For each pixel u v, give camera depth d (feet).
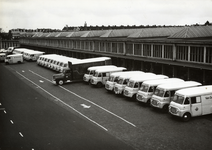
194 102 82.23
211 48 118.73
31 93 128.98
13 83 156.25
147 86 99.66
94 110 97.30
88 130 76.38
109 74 140.26
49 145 65.82
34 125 81.25
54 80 149.48
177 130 74.69
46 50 353.72
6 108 101.65
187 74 127.65
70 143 67.00
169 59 146.10
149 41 160.56
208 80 116.37
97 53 212.23
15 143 67.26
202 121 81.82
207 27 152.56
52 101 112.47
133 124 80.84
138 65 168.25
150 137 70.23
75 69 151.43
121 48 193.77
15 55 261.44
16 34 619.67
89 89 135.85
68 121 84.89
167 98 90.89
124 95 111.55
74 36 304.71
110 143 66.80
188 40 136.77
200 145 64.18
